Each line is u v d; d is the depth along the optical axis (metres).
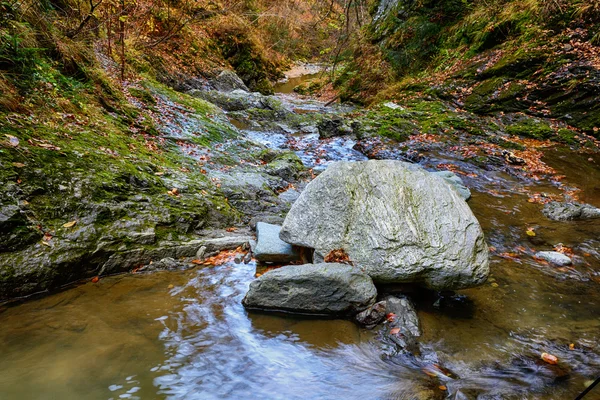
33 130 4.20
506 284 3.70
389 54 15.30
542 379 2.50
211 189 5.07
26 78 4.85
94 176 4.00
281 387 2.38
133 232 3.73
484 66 11.23
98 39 9.27
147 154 5.42
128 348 2.57
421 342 2.84
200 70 14.51
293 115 11.41
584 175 6.80
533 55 10.15
